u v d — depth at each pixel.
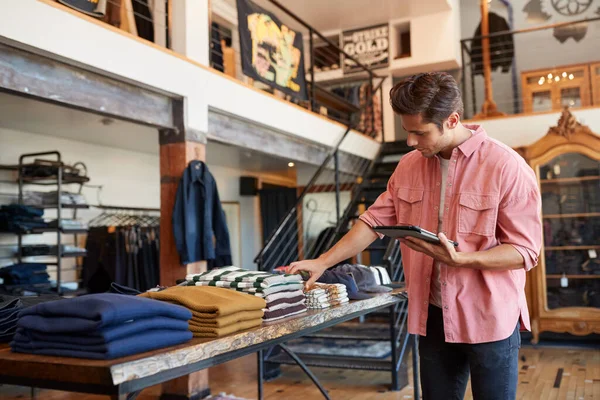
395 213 2.20
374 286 2.89
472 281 1.84
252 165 9.54
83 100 3.90
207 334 1.58
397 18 10.16
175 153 4.76
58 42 3.57
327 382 5.13
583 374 5.18
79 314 1.32
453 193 1.89
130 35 4.15
